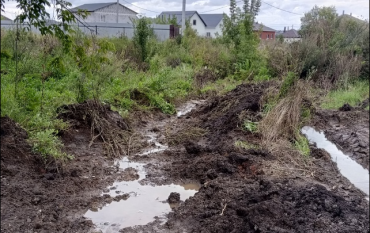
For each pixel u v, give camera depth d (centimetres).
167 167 631
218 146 678
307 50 1251
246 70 1460
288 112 724
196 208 476
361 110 872
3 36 962
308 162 603
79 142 698
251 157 610
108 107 832
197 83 1392
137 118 912
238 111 804
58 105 771
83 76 875
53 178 543
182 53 1741
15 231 415
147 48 1594
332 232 389
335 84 1121
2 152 539
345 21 1318
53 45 1264
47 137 597
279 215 414
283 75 1253
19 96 702
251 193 484
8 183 498
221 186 520
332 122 809
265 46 1633
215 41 2064
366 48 1127
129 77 1219
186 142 751
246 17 1598
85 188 541
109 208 491
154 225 449
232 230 412
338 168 571
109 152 683
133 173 604
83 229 438
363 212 429
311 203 446
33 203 474
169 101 1112
